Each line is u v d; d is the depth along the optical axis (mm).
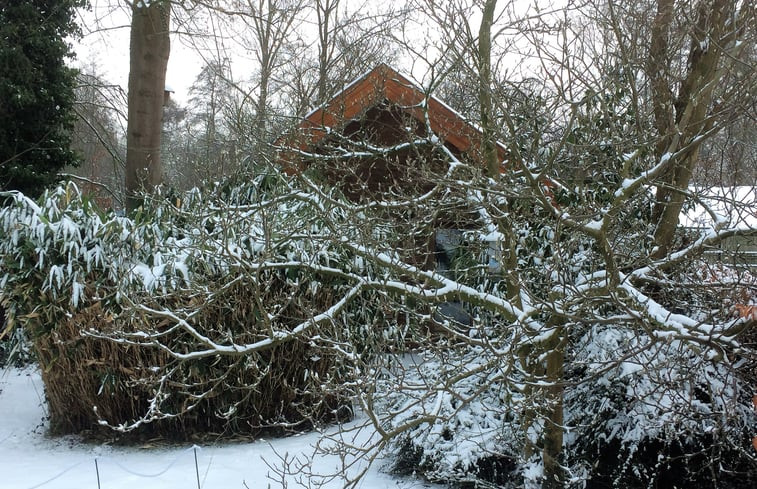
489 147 5617
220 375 6434
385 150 6461
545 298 5410
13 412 7828
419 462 5465
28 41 11766
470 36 5395
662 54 5859
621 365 5059
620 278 4641
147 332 5621
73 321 6332
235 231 6305
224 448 6387
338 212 6578
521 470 5129
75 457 6188
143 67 10172
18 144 11922
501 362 4809
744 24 5156
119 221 6660
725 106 5383
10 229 6492
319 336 4867
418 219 5383
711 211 5156
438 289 5023
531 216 5750
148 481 5504
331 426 6965
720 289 4852
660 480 5551
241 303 6336
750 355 4266
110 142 15461
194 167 7840
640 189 5258
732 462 5527
